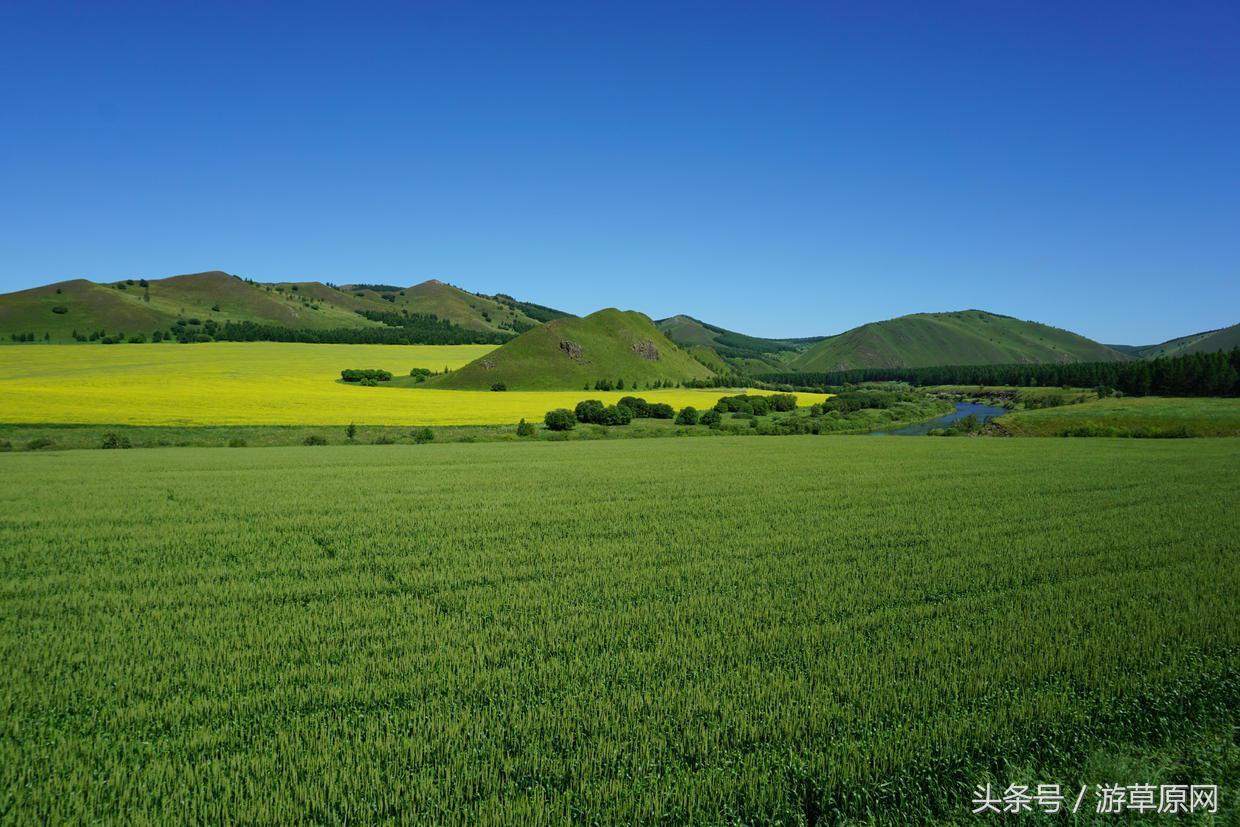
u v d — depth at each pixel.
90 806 5.65
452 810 5.57
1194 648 9.16
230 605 11.66
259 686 8.12
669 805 5.69
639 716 7.16
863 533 18.08
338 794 5.74
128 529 18.80
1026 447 49.12
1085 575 13.55
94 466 35.31
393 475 32.25
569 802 5.63
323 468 35.25
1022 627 10.08
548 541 17.19
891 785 6.00
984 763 6.34
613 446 51.78
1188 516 20.47
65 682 8.26
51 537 17.70
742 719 6.97
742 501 24.00
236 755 6.41
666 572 13.84
